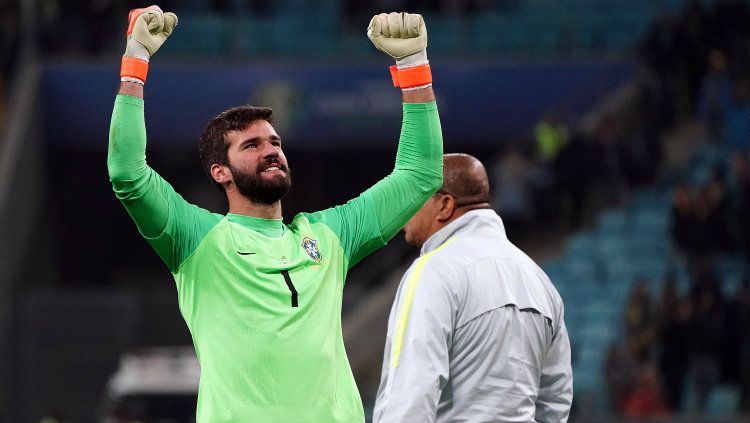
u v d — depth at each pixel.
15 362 80.44
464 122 81.12
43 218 84.62
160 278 90.94
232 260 17.02
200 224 17.25
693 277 63.50
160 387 64.25
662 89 73.69
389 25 18.45
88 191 88.81
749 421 55.97
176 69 81.38
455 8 82.94
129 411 63.53
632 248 69.56
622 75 79.88
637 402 57.66
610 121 72.25
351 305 78.25
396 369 19.03
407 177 18.61
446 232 20.47
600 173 70.25
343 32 82.94
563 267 69.06
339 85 81.25
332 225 17.95
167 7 83.88
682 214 65.38
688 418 56.56
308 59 82.12
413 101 18.70
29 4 82.19
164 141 81.56
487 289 19.55
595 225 71.50
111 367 81.44
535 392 19.80
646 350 59.34
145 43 17.17
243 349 16.67
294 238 17.52
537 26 82.25
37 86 81.62
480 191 20.67
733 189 66.69
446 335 19.16
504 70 80.81
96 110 82.38
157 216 16.91
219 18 83.75
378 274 82.38
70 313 81.62
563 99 80.38
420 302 19.28
